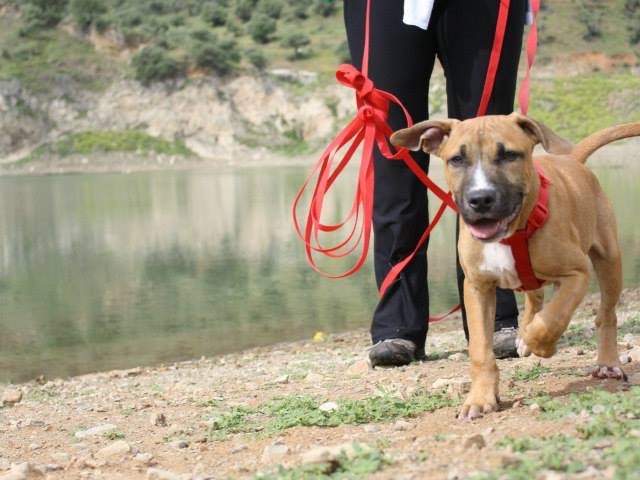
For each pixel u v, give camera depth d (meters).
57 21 37.69
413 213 2.97
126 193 19.42
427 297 3.04
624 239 7.83
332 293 6.51
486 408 2.29
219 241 10.38
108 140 33.03
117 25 37.16
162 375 3.87
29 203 17.30
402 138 2.44
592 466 1.80
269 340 5.03
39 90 34.25
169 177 25.30
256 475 2.02
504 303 2.97
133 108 34.16
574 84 29.47
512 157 2.25
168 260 8.97
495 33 2.86
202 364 4.26
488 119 2.30
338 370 3.22
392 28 2.90
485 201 2.20
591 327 3.44
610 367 2.51
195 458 2.30
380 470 1.95
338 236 10.09
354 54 3.02
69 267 8.76
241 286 7.10
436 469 1.91
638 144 14.12
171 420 2.71
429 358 3.13
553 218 2.29
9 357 4.96
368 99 2.85
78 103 34.25
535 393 2.43
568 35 33.75
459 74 2.90
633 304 4.50
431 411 2.42
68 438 2.61
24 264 9.09
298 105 34.16
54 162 32.09
